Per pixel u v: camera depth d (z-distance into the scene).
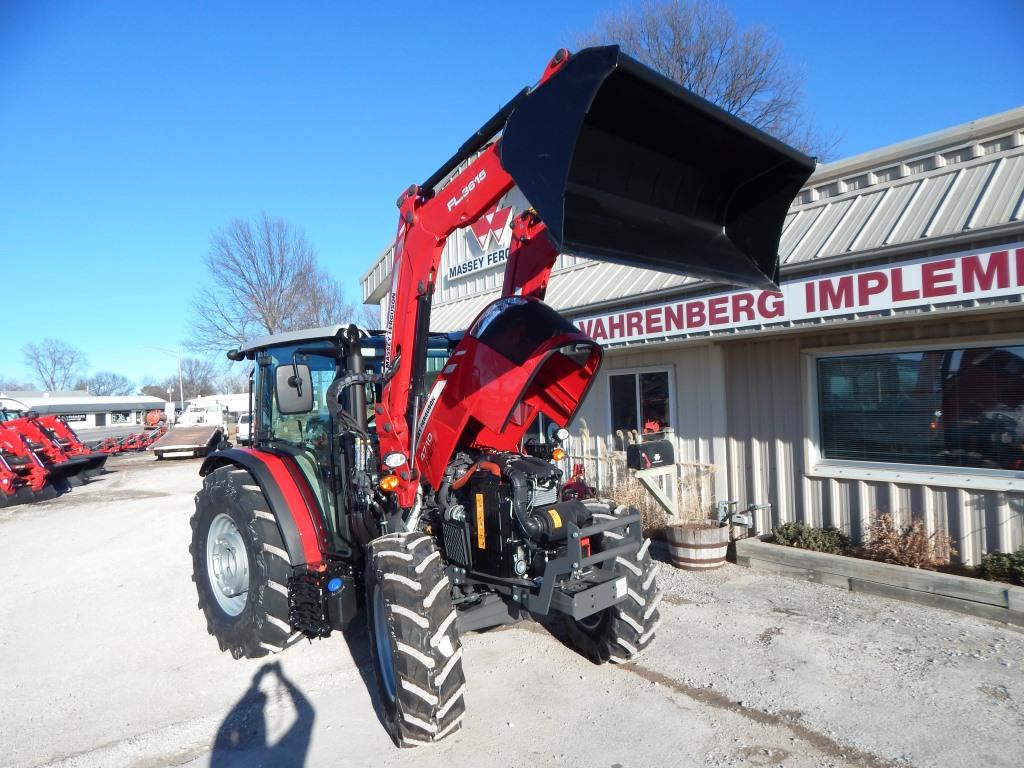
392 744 3.61
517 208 10.89
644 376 8.23
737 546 6.46
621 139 3.13
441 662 3.38
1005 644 4.42
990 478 5.38
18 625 5.85
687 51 20.52
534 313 3.81
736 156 3.36
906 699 3.78
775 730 3.54
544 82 2.78
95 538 9.68
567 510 3.83
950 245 4.68
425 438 3.98
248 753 3.60
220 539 5.16
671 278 7.07
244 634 4.61
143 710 4.14
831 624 4.89
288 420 5.18
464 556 3.97
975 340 5.48
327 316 31.48
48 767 3.52
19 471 13.84
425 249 3.68
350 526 4.33
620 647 4.18
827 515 6.47
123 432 49.69
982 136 5.36
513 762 3.37
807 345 6.57
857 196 5.94
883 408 6.12
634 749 3.44
